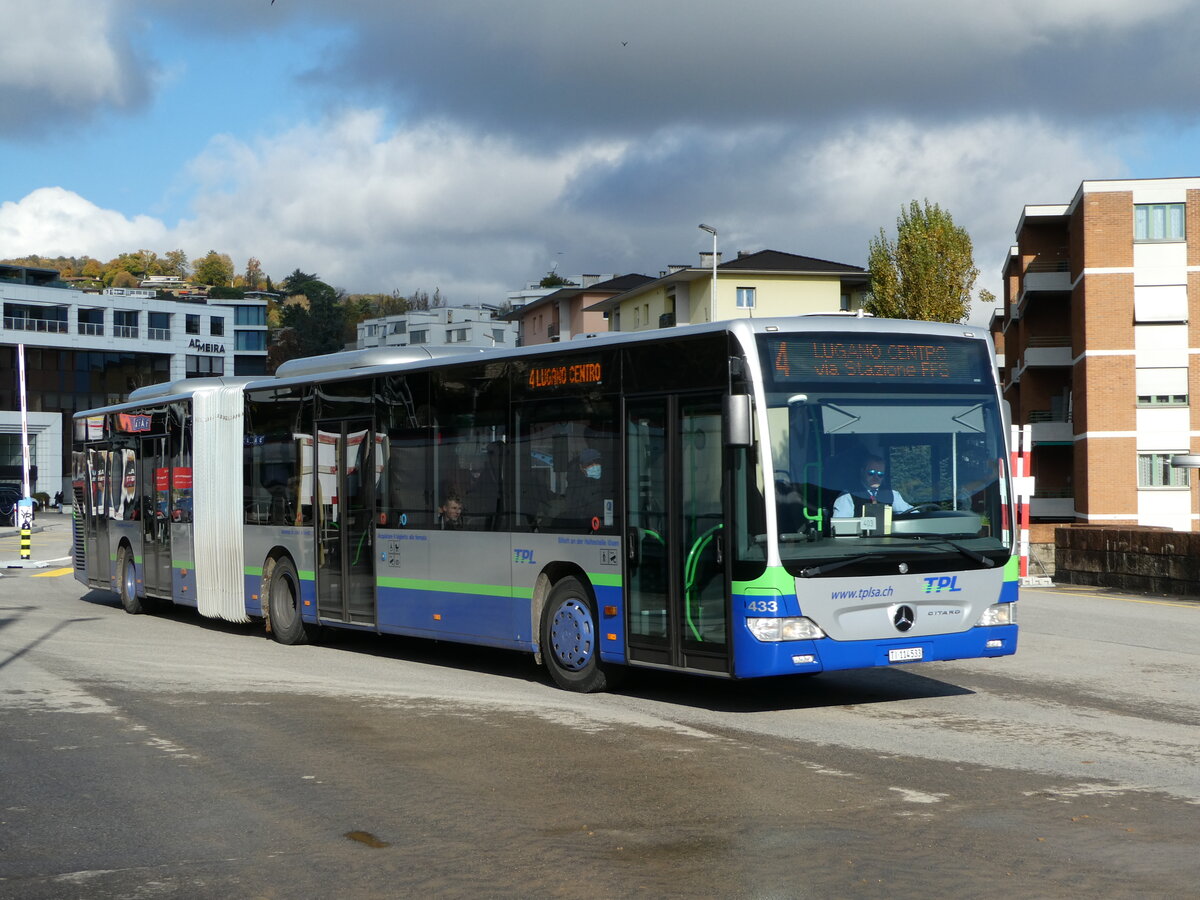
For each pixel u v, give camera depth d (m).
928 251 68.00
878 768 8.28
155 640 16.53
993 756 8.65
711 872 6.01
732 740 9.30
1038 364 62.56
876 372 10.52
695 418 10.51
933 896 5.61
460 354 15.01
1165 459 55.84
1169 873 5.93
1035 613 18.16
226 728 9.99
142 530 20.02
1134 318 56.00
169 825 7.11
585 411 11.55
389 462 14.15
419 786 7.91
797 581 10.00
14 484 97.81
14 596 24.08
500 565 12.52
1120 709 10.49
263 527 16.55
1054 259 62.78
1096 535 23.38
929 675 12.48
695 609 10.45
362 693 11.74
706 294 75.12
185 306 112.00
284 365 16.47
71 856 6.52
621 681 11.67
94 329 105.94
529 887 5.83
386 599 14.16
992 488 10.88
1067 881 5.82
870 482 10.37
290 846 6.62
